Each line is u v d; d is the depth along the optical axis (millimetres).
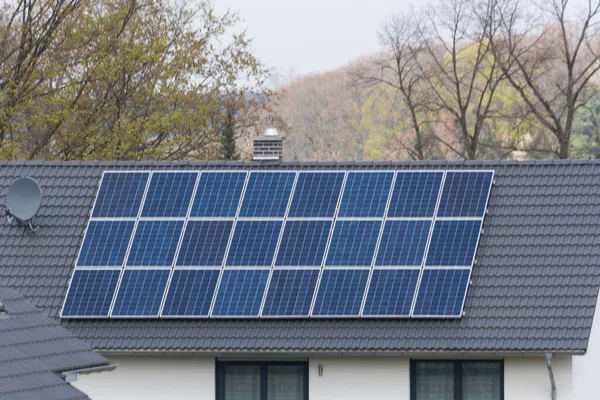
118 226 76188
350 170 78188
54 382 46562
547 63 171500
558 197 74375
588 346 70125
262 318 70562
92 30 141750
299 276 72188
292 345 68875
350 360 69750
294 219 75250
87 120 143875
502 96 190500
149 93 148375
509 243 72562
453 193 75125
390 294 70500
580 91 162375
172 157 154250
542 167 76250
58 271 74562
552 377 67250
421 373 69562
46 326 52656
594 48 172250
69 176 80125
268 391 70500
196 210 76625
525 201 74562
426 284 70688
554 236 72375
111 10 145125
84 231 76688
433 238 72938
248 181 78062
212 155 160250
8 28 136250
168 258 74062
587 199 73938
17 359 47344
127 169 80438
